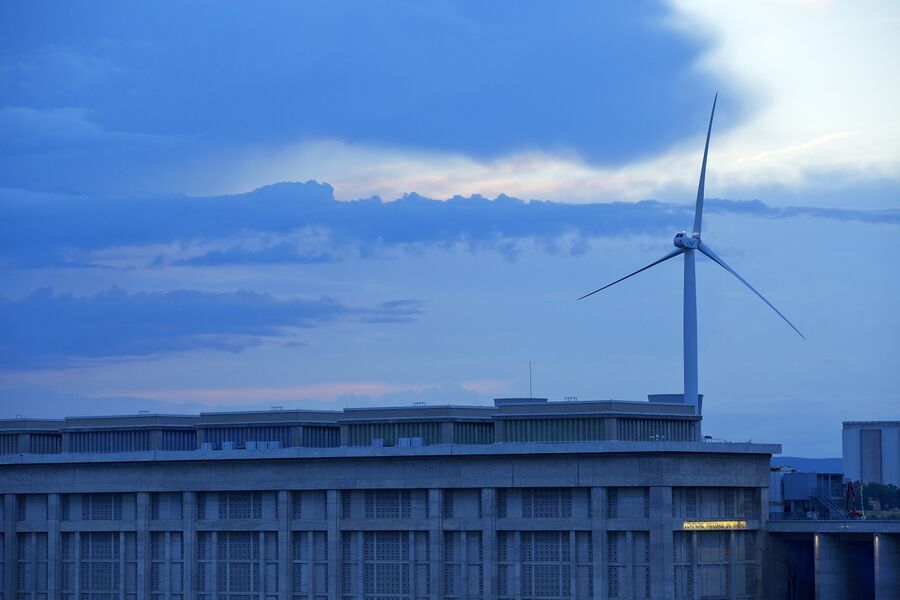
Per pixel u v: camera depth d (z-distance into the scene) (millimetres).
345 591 150750
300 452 152000
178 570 159375
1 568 168875
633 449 136875
